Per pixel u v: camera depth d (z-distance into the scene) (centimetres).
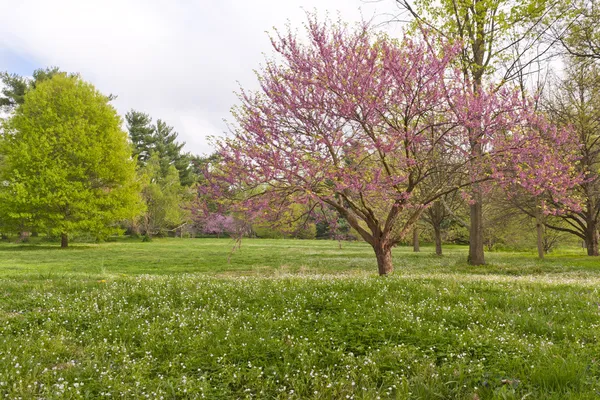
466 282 1166
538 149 1373
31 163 4231
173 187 7319
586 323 712
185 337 681
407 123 1356
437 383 485
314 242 6506
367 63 1268
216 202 1388
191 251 4341
